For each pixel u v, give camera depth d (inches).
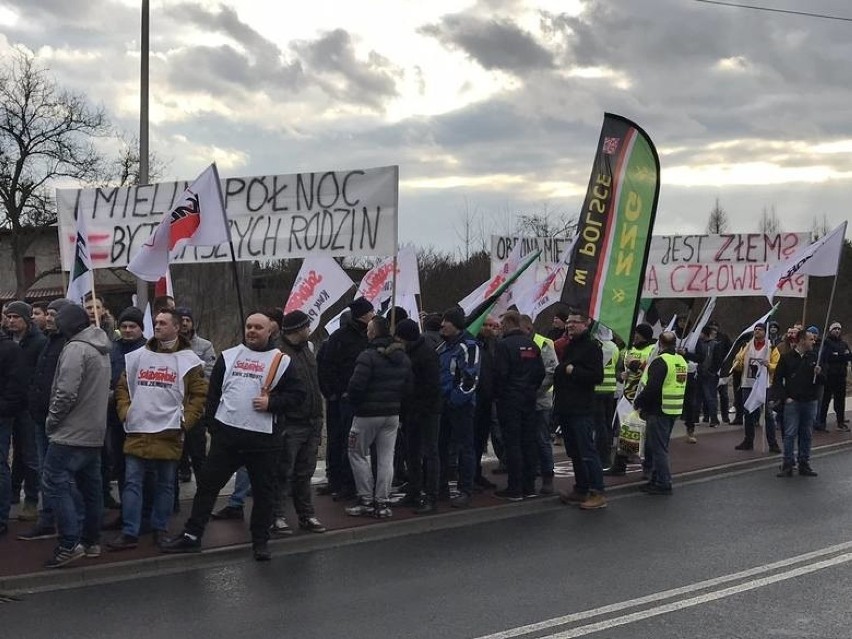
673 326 561.6
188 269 1178.6
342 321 367.2
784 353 445.7
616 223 404.8
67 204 406.0
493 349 400.2
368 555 292.4
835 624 215.8
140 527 298.4
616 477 435.5
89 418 263.9
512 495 372.2
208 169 331.3
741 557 283.9
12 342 297.7
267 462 281.0
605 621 219.3
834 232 494.9
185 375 284.7
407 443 356.8
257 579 263.3
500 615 225.8
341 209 369.4
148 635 213.5
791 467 447.8
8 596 245.9
